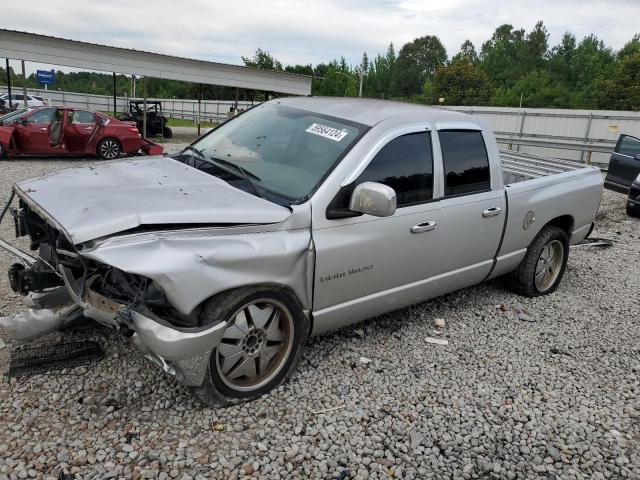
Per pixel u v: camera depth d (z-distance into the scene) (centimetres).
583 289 609
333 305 371
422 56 11425
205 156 416
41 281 338
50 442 289
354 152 367
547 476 305
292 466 292
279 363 352
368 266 377
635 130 2245
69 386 337
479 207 451
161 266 278
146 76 2164
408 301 431
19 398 321
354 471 294
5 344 375
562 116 2431
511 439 333
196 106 4594
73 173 373
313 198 345
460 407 360
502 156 696
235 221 312
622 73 6072
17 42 1897
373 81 10819
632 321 528
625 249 803
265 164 384
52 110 1445
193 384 307
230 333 321
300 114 424
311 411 338
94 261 318
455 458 312
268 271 321
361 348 423
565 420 355
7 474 264
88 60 2028
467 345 446
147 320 289
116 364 364
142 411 321
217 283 297
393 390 371
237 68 2369
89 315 319
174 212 296
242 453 296
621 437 343
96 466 276
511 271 553
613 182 1133
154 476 273
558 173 575
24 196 340
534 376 407
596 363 437
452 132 438
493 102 7819
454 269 453
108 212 290
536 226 522
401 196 392
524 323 500
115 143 1534
